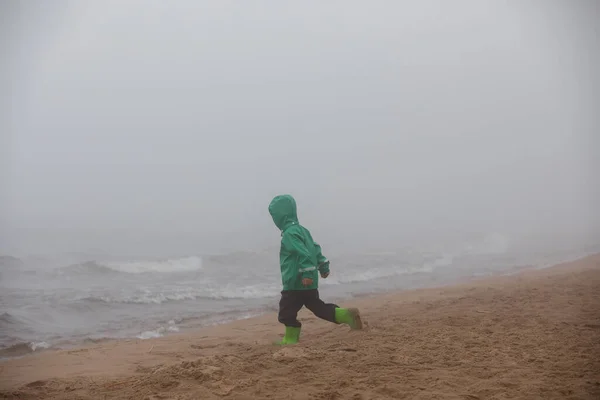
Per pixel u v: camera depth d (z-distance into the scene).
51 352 5.93
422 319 6.71
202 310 9.69
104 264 18.31
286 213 5.95
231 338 6.57
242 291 12.59
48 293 11.38
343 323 6.50
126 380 4.18
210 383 3.82
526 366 4.15
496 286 10.48
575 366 4.07
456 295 9.61
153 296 11.16
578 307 7.05
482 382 3.74
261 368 4.24
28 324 7.86
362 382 3.79
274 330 7.25
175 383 3.84
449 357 4.51
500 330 5.66
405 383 3.74
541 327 5.71
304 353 4.70
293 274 5.71
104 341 6.93
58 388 4.03
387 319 6.91
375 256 23.14
